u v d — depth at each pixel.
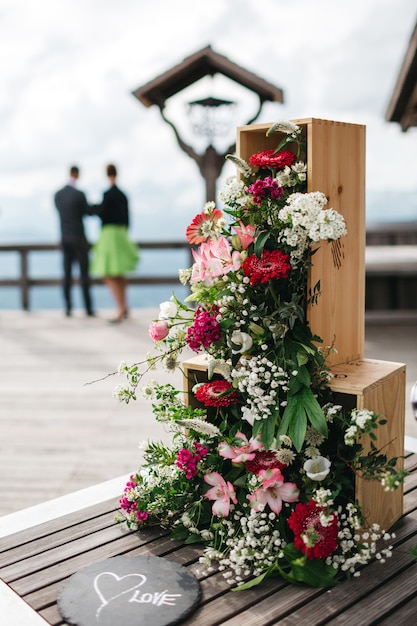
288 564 2.02
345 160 2.26
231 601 1.89
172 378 5.09
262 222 2.20
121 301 7.58
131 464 3.54
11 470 3.49
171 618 1.80
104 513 2.39
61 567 2.05
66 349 6.14
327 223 1.99
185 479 2.29
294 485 2.07
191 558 2.10
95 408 4.46
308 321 2.19
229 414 2.41
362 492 2.07
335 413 2.06
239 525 2.19
